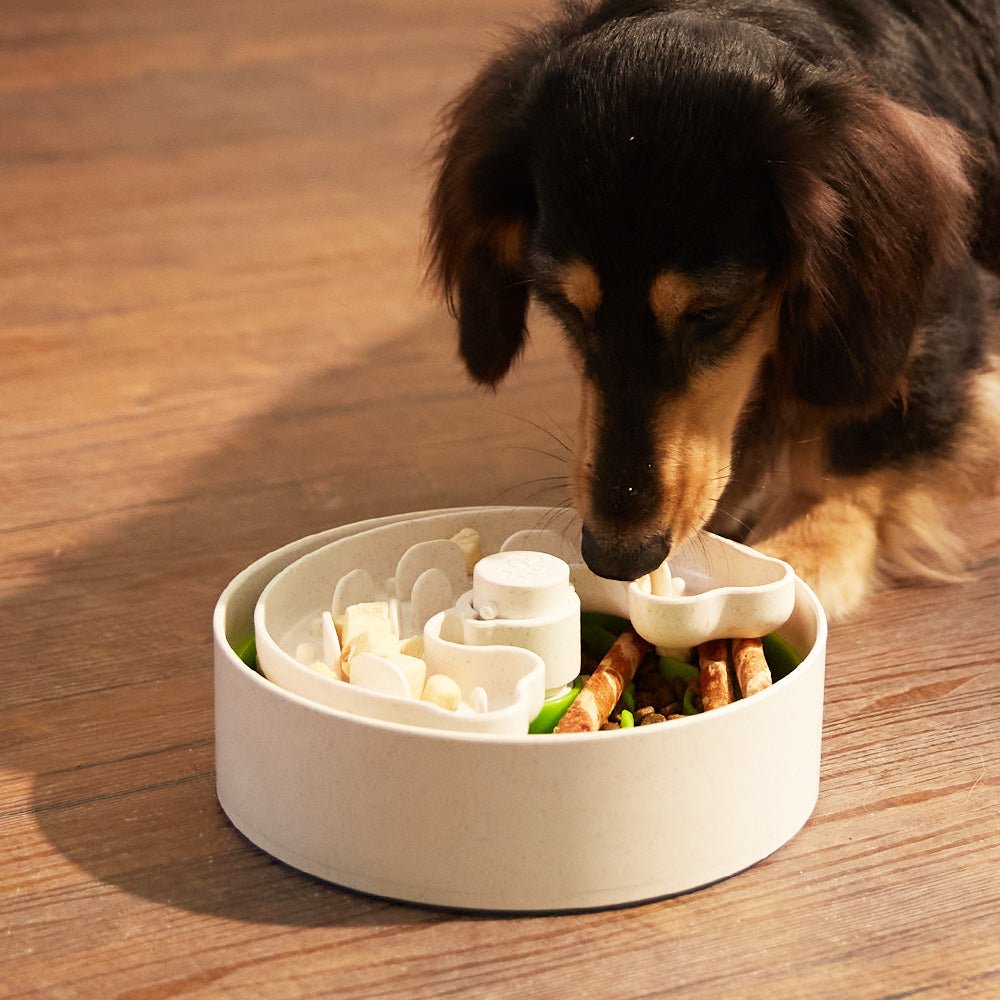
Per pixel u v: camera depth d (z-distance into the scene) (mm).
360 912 1099
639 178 1196
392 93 2713
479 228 1321
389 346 1660
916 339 1314
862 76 1271
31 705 1232
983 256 1409
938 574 1350
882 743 1195
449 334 1680
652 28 1237
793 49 1257
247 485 1450
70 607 1316
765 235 1232
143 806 1161
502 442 1506
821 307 1248
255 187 2213
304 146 2414
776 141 1209
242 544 1382
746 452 1351
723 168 1202
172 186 2221
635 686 1196
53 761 1191
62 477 1460
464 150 1323
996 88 1407
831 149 1226
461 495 1437
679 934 1087
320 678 1105
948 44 1379
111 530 1396
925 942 1086
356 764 1087
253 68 2895
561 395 1581
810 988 1065
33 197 2168
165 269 1880
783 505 1390
